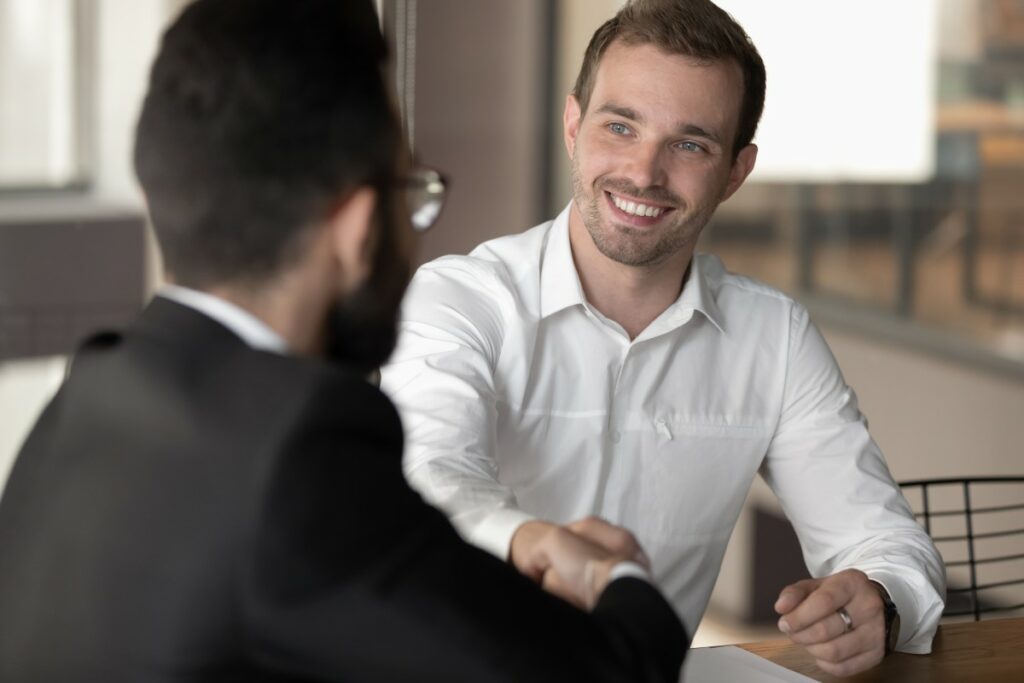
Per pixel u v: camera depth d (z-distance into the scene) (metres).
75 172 6.56
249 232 0.98
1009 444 5.16
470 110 7.50
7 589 1.01
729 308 2.19
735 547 5.34
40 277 6.32
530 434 2.08
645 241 2.00
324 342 1.03
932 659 1.82
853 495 2.10
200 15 0.98
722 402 2.16
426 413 1.91
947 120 5.50
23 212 6.30
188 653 0.91
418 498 0.97
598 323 2.08
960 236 5.47
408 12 2.43
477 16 7.45
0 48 6.47
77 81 6.53
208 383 0.97
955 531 5.27
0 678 0.99
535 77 7.41
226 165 0.97
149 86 0.99
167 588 0.92
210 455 0.93
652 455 2.13
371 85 0.99
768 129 6.12
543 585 1.29
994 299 5.33
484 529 1.55
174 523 0.93
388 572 0.92
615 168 1.97
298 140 0.97
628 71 1.96
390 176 1.01
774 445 2.22
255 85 0.96
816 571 2.14
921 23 5.58
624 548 1.29
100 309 6.45
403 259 1.04
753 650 1.83
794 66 6.02
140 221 6.46
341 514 0.91
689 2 1.98
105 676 0.93
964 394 5.37
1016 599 4.95
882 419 5.72
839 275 5.96
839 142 5.88
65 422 1.03
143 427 0.97
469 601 0.93
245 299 1.00
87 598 0.95
